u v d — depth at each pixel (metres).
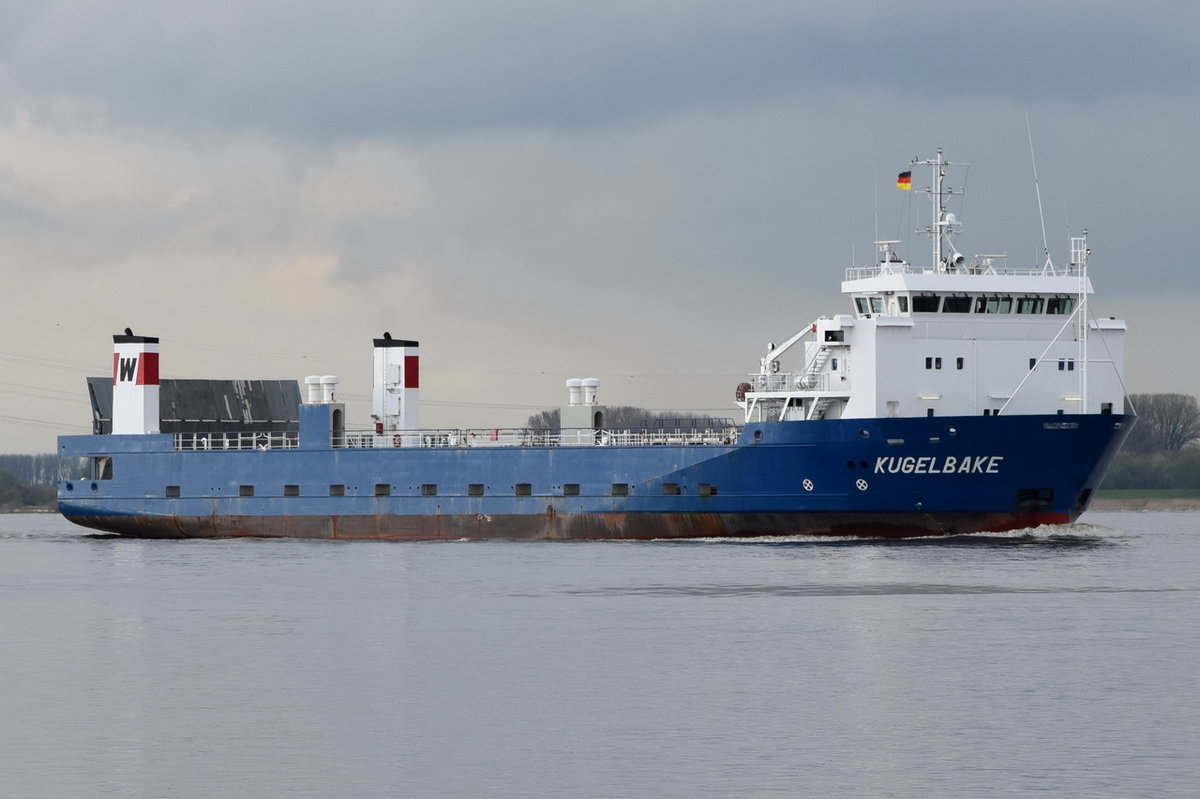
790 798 109.62
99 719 135.50
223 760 120.94
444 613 199.38
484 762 119.69
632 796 110.31
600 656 164.25
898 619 188.00
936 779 114.00
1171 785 112.12
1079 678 149.50
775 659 161.12
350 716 136.00
